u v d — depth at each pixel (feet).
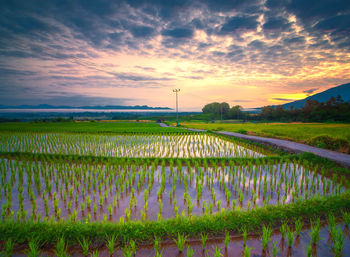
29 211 20.39
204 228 15.96
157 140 76.28
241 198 22.75
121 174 32.14
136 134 99.66
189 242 14.71
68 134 97.81
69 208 20.92
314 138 57.16
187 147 59.52
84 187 26.05
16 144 62.39
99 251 13.71
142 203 22.57
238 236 15.44
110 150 54.44
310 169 35.88
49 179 29.99
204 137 86.99
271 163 39.93
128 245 14.20
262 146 62.13
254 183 28.40
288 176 32.55
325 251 14.02
